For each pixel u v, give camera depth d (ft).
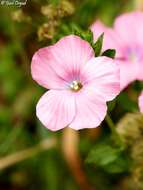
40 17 0.88
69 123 0.62
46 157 0.97
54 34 0.77
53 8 0.78
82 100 0.63
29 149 0.97
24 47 0.98
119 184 0.95
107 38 0.80
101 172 0.95
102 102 0.61
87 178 0.96
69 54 0.63
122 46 0.81
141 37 0.81
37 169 0.98
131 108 0.82
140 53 0.81
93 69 0.63
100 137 0.97
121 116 0.91
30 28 0.95
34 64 0.63
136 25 0.82
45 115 0.63
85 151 0.96
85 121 0.62
